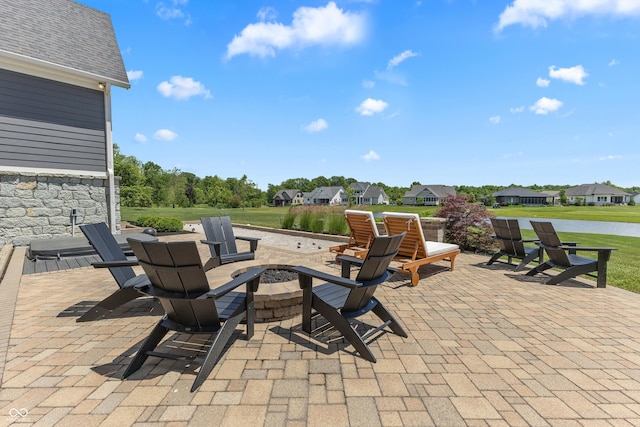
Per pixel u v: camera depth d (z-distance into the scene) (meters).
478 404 1.99
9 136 6.88
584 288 4.63
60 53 7.60
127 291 3.21
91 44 8.59
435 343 2.85
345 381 2.22
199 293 2.17
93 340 2.81
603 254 4.59
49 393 2.03
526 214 35.16
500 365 2.47
